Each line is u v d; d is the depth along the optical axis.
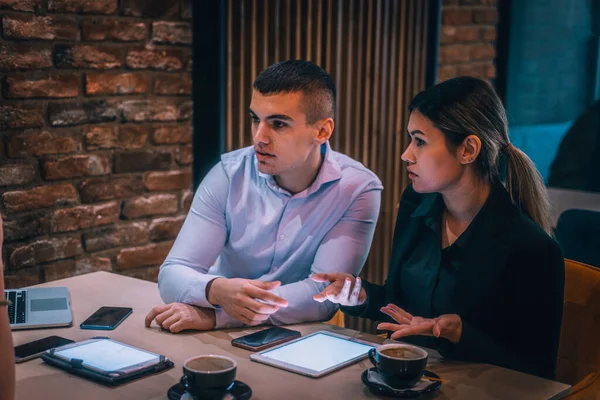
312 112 1.69
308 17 2.95
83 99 2.39
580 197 3.52
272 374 1.35
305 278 1.91
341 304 1.67
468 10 3.69
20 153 2.26
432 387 1.28
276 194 1.83
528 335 1.53
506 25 4.03
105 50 2.42
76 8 2.33
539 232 1.55
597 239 2.69
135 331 1.60
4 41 2.18
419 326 1.39
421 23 3.47
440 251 1.65
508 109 4.14
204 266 1.84
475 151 1.54
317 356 1.44
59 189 2.38
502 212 1.58
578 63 4.18
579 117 3.85
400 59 3.38
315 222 1.83
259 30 2.80
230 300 1.61
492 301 1.57
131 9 2.46
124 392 1.26
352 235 1.83
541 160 4.29
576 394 1.60
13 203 2.26
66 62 2.33
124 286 1.96
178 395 1.21
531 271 1.53
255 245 1.86
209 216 1.85
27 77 2.25
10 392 1.03
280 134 1.67
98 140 2.45
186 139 2.69
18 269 2.30
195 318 1.62
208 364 1.21
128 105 2.51
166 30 2.56
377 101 3.31
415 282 1.69
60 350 1.42
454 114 1.53
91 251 2.49
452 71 3.67
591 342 1.66
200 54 2.68
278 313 1.67
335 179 1.82
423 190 1.60
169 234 2.70
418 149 1.58
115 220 2.54
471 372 1.39
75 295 1.87
